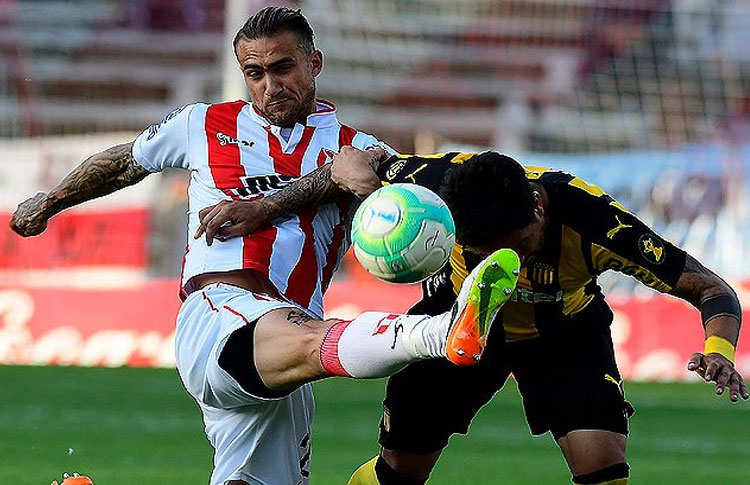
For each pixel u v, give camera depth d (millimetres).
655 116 72375
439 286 20203
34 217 21375
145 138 20406
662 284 18578
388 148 20641
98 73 72375
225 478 19016
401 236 15891
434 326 14773
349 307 60344
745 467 34625
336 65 73750
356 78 73625
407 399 21016
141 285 61000
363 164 18906
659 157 64438
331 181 19141
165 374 56094
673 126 72188
